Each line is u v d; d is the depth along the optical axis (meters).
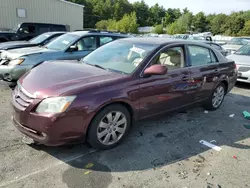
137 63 3.43
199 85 4.27
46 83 2.91
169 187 2.52
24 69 5.52
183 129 4.00
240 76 7.23
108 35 7.31
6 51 6.07
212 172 2.83
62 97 2.66
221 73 4.81
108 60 3.78
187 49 4.11
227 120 4.55
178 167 2.89
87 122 2.83
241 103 5.77
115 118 3.15
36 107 2.68
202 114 4.80
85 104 2.76
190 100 4.23
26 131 2.82
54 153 3.01
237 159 3.15
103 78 3.11
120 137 3.29
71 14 24.50
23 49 6.32
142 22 100.38
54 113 2.62
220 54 4.98
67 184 2.46
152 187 2.51
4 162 2.74
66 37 6.92
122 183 2.54
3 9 20.05
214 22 81.94
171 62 3.81
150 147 3.32
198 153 3.25
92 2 79.44
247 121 4.57
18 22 21.03
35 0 21.53
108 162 2.90
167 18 89.56
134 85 3.22
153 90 3.45
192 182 2.62
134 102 3.25
